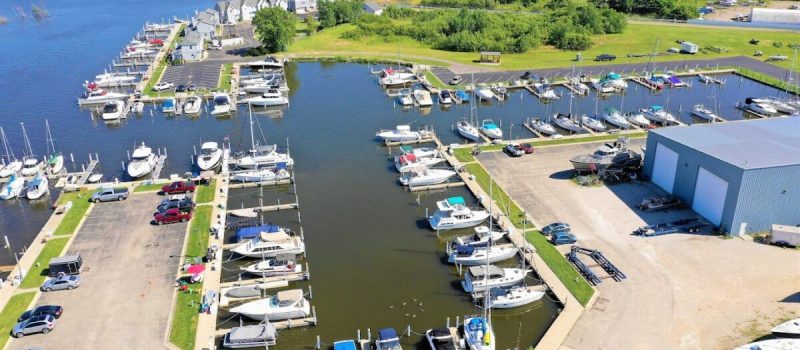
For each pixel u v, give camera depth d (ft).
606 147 252.42
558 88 376.89
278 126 318.04
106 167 266.16
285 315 161.99
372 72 419.33
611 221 207.82
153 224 209.67
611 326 156.04
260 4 623.36
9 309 164.66
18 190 238.68
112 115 325.83
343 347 146.82
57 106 353.10
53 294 171.01
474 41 465.06
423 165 255.50
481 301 170.71
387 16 577.02
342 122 323.16
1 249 201.77
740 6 602.03
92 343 152.25
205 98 362.74
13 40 542.16
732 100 349.41
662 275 176.35
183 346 151.53
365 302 172.24
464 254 188.24
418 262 191.72
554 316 164.96
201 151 275.18
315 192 239.71
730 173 191.21
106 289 173.37
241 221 215.31
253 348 154.30
